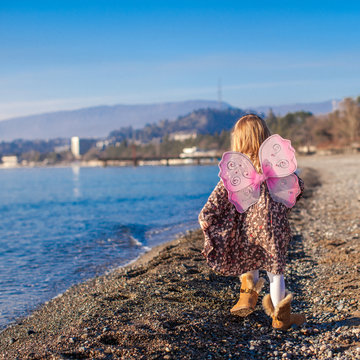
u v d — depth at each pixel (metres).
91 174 109.69
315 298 4.45
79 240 11.97
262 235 3.26
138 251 9.85
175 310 3.93
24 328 4.37
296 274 5.50
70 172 140.88
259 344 3.22
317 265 5.96
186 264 6.26
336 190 20.09
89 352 3.06
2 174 137.50
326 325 3.67
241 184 3.29
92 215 19.41
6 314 5.34
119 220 16.59
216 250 3.33
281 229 3.28
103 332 3.41
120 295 4.66
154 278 5.41
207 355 3.01
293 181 3.28
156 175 77.88
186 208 20.27
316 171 45.22
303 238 8.24
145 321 3.62
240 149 3.42
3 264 8.88
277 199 3.28
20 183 72.31
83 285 6.74
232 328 3.56
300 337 3.39
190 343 3.19
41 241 12.16
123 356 2.97
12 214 22.86
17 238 13.12
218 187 3.31
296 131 134.62
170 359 2.91
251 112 3.52
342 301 4.24
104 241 11.57
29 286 6.98
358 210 12.08
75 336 3.38
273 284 3.39
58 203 29.38
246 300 3.50
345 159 87.62
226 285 5.03
